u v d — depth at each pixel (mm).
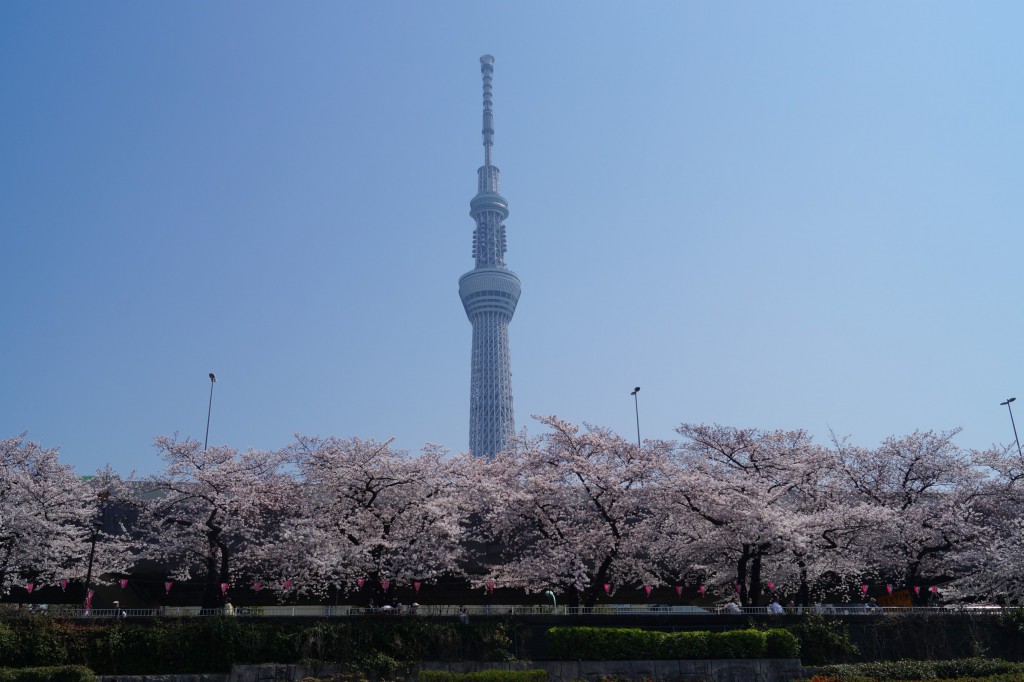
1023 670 38531
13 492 50406
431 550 50688
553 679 37969
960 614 44438
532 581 52562
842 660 41844
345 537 48969
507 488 53688
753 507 47500
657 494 52031
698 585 59250
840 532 50031
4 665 35656
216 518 50250
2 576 50531
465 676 35094
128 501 52938
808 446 55625
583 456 54438
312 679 36531
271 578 53406
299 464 54500
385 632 39312
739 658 39750
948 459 57062
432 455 53812
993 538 53500
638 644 39438
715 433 55562
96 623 38375
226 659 37719
